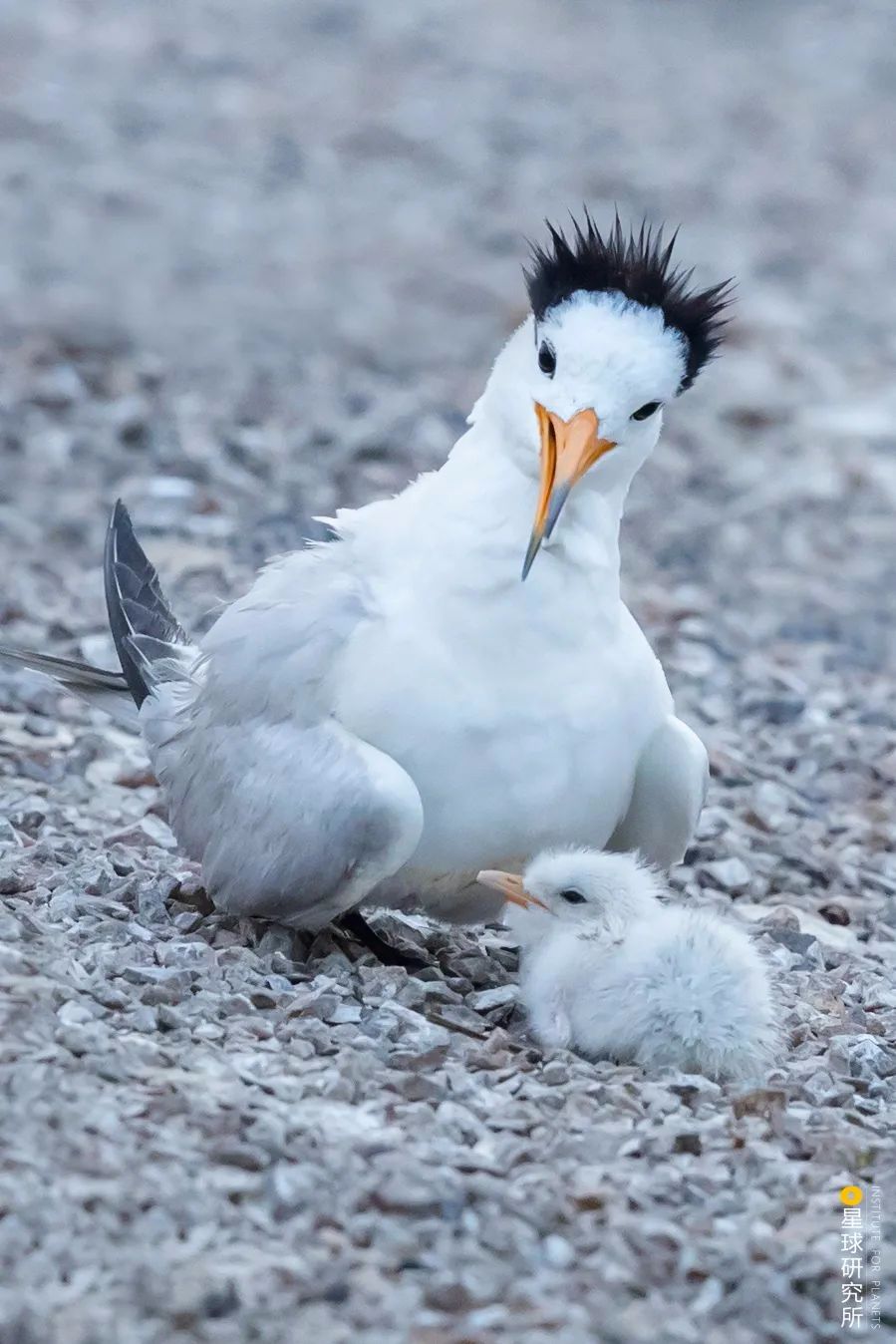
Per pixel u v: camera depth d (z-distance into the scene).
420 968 11.07
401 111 39.38
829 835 14.77
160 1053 9.11
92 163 34.22
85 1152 8.16
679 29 48.94
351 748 10.15
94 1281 7.43
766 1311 7.75
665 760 10.86
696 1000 9.91
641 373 10.05
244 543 19.31
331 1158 8.39
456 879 10.80
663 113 41.72
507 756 10.30
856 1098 9.76
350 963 10.73
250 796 10.37
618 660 10.54
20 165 33.56
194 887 11.27
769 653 18.70
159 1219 7.81
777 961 11.89
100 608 17.31
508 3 49.53
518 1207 8.19
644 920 10.29
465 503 10.32
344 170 35.56
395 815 9.97
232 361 25.53
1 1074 8.61
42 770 13.55
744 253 33.34
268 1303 7.40
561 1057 9.91
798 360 28.38
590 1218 8.23
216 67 40.81
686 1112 9.43
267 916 10.65
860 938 12.81
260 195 33.78
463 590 10.23
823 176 38.59
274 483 21.41
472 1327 7.41
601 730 10.48
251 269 30.05
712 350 10.48
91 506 19.91
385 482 21.81
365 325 27.95
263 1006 9.91
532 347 10.30
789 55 47.22
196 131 36.69
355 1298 7.50
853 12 51.19
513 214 34.06
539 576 10.25
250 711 10.49
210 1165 8.26
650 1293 7.78
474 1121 8.97
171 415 23.02
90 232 30.80
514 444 10.26
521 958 10.95
